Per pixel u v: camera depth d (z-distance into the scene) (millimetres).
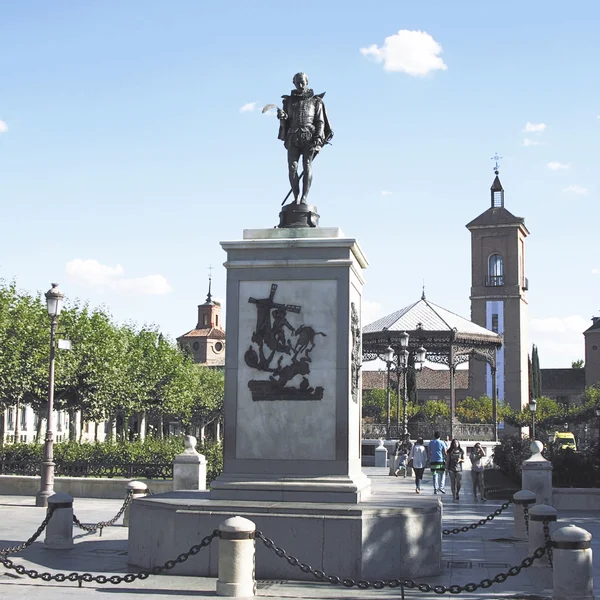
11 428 60719
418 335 43750
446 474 33406
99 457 26250
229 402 12719
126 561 12820
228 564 10406
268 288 12859
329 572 11156
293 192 13734
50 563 12672
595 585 11453
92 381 44469
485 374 96875
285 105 14023
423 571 11648
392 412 62188
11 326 40344
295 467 12398
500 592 11000
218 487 12398
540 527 13195
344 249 12719
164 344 63781
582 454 27109
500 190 100812
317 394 12484
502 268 98312
